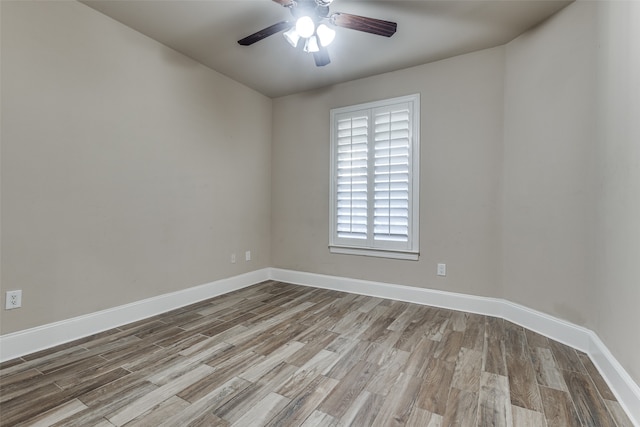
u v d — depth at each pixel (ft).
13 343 6.47
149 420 4.69
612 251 5.78
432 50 9.41
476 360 6.57
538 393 5.41
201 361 6.48
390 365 6.36
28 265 6.68
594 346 6.46
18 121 6.49
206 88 10.73
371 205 11.25
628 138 5.24
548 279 7.77
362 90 11.49
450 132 9.87
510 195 8.88
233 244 11.99
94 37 7.69
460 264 9.78
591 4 6.68
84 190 7.58
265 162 13.55
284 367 6.26
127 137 8.45
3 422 4.61
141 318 8.84
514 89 8.74
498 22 7.98
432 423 4.66
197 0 7.31
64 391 5.38
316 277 12.61
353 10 7.59
